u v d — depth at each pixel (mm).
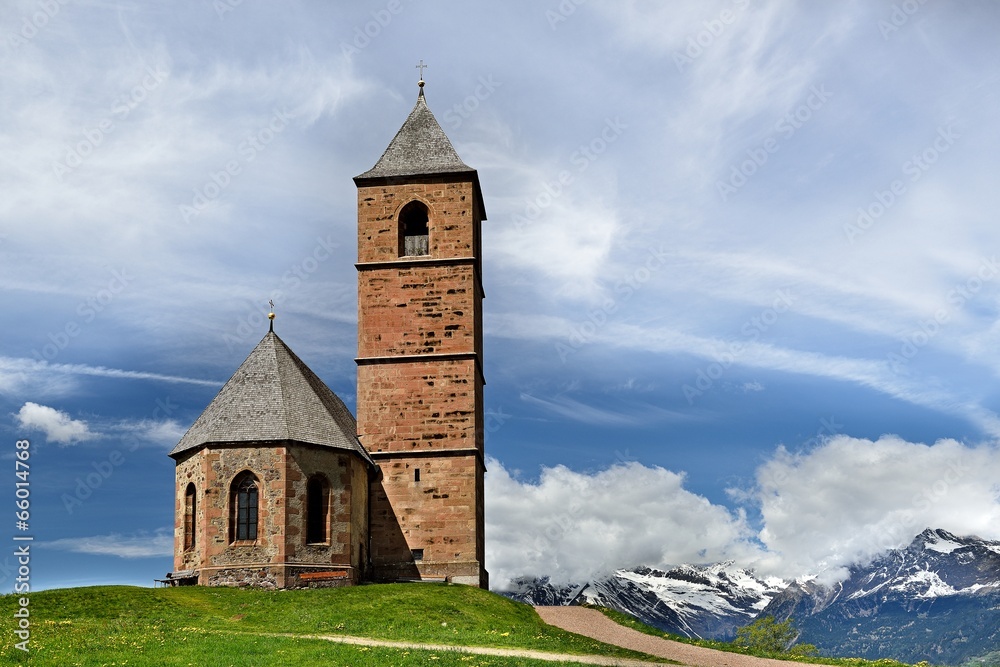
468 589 64375
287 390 65562
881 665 46219
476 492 70812
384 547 69812
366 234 74000
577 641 49094
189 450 64125
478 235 77625
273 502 62094
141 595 55938
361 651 42656
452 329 72375
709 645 52625
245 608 54781
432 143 76250
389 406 71625
